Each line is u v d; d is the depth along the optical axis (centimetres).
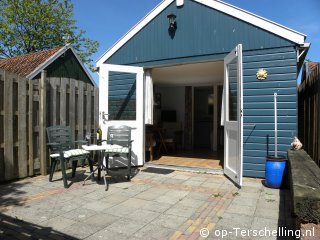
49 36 2062
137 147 659
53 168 512
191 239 283
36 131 548
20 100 512
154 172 606
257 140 545
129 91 666
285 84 523
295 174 279
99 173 520
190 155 845
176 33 623
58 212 356
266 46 535
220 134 1023
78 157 491
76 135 640
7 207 373
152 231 302
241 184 474
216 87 997
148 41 657
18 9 1947
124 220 332
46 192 444
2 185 481
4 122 482
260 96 541
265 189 468
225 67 559
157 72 796
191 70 764
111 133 586
